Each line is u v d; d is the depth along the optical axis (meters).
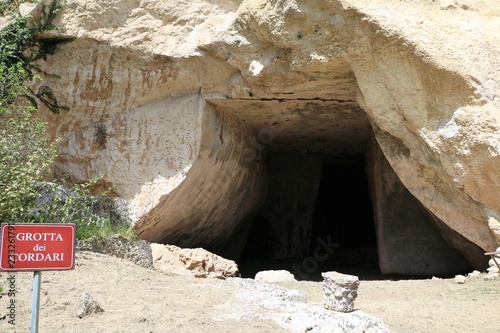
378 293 7.52
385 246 11.30
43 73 9.73
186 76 9.71
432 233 11.20
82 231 7.58
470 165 7.74
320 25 8.13
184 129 9.89
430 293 7.27
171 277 7.10
